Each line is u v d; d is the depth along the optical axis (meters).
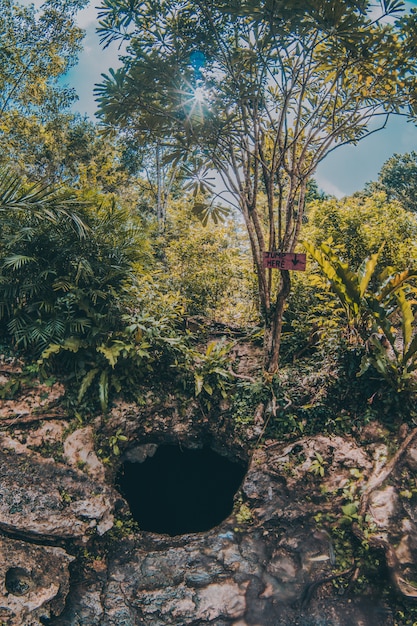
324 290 6.65
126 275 5.82
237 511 4.99
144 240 6.05
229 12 4.68
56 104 12.19
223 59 5.33
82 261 5.25
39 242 5.37
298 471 5.05
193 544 4.75
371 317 5.54
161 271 8.22
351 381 5.50
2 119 11.43
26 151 12.61
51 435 4.96
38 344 5.28
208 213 6.39
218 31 5.34
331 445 5.18
